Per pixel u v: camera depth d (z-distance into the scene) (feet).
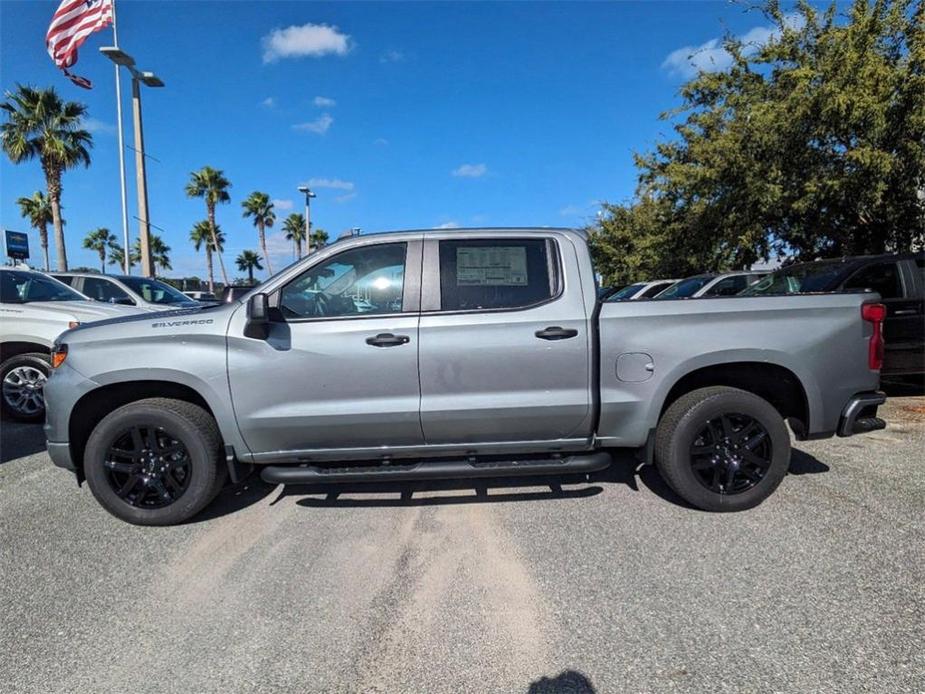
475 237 12.46
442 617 9.00
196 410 12.35
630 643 8.24
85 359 12.09
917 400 22.88
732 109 43.47
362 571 10.48
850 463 15.47
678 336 12.12
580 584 9.83
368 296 12.25
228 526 12.48
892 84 34.45
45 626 8.99
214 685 7.61
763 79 43.75
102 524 12.67
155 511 12.35
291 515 12.97
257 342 11.90
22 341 21.50
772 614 8.82
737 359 12.12
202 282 167.43
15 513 13.33
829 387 12.36
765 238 45.21
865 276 23.07
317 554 11.16
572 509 12.91
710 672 7.61
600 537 11.52
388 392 11.94
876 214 39.17
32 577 10.47
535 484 14.43
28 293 23.98
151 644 8.50
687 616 8.84
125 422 12.11
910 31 36.22
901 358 22.06
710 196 43.80
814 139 37.83
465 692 7.39
